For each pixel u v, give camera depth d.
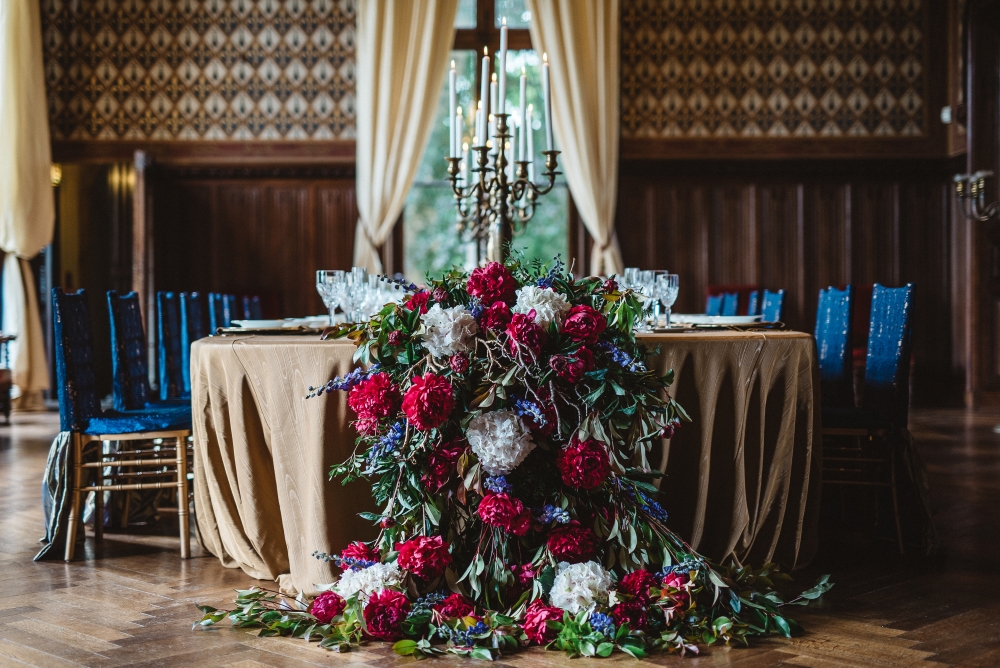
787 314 8.12
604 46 7.80
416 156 7.83
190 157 8.06
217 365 2.79
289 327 3.42
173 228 8.14
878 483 3.13
